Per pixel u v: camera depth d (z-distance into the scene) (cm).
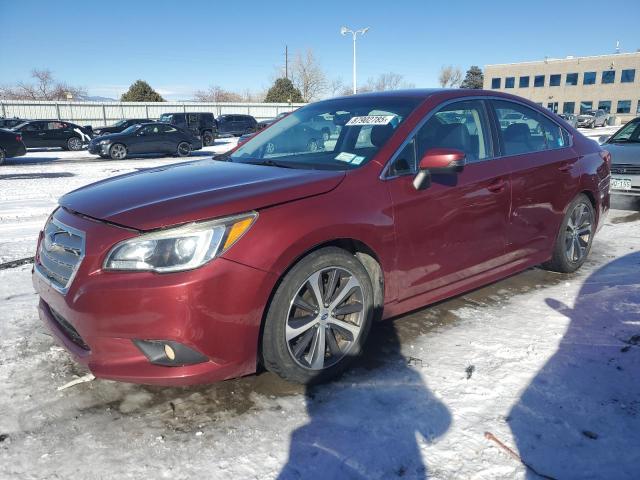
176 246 230
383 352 312
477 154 355
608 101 5875
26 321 360
